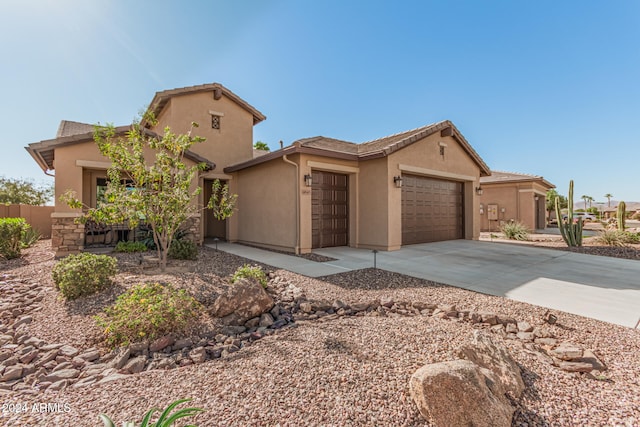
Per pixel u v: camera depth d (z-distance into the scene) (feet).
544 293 20.39
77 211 31.78
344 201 40.55
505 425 7.97
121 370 12.36
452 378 8.35
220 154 48.34
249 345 14.35
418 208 42.96
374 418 8.23
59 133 40.88
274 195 38.32
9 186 80.43
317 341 13.02
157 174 23.40
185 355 13.88
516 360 11.50
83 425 8.23
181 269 24.93
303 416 8.28
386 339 12.85
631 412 8.69
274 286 22.00
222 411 8.55
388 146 36.09
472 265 28.96
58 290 20.06
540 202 88.28
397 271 26.35
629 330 14.55
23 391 10.57
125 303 15.87
